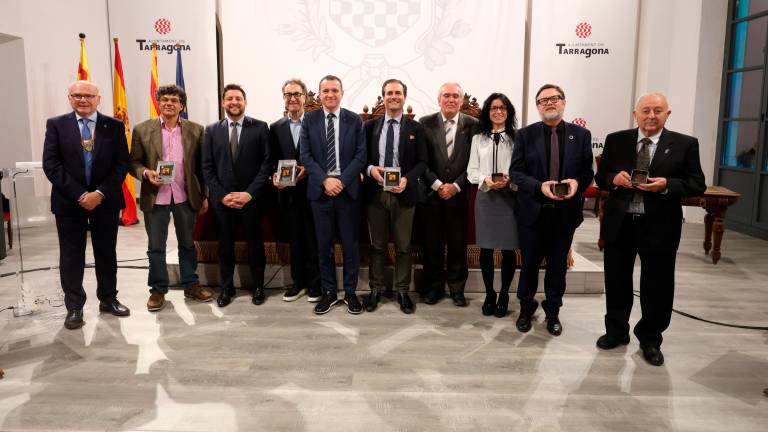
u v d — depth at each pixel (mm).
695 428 2174
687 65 7000
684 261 5078
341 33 7461
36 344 2996
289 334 3166
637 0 7328
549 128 3076
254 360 2797
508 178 3236
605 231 2934
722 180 6910
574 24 7387
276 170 3809
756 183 6215
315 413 2268
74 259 3260
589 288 4008
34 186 3982
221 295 3707
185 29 7535
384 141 3482
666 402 2379
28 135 6480
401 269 3576
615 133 2893
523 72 7652
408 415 2258
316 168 3414
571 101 7520
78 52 7137
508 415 2262
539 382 2562
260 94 7582
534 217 3074
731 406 2350
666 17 7238
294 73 7535
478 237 3383
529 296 3242
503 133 3354
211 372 2654
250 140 3572
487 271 3492
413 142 3455
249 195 3516
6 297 3881
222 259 3717
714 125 6906
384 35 7449
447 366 2734
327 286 3580
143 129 3535
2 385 2510
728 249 5582
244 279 4133
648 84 7375
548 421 2215
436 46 7445
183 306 3682
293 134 3715
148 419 2217
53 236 5746
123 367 2707
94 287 4102
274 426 2168
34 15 6438
